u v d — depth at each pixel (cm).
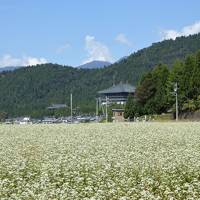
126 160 2206
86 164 2128
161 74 10156
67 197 1480
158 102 9856
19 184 1745
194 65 9169
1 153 2612
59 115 15188
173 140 3222
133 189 1572
